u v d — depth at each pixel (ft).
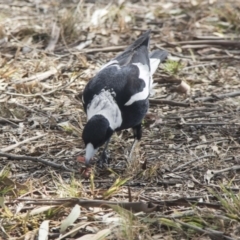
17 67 46.19
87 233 28.27
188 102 42.09
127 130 38.65
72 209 28.89
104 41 51.21
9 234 28.35
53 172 33.83
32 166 34.45
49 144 36.94
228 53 49.49
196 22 54.49
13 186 31.73
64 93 43.29
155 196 31.55
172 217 28.66
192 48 50.21
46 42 50.39
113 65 36.32
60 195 31.27
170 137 37.70
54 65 46.42
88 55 48.70
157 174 33.63
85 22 53.98
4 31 50.85
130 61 37.04
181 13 56.70
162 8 57.62
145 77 36.11
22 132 38.32
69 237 28.17
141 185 32.71
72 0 58.85
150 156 35.60
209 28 53.88
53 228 28.71
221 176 33.47
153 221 28.30
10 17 54.85
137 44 38.47
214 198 31.35
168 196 31.55
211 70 46.96
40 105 41.63
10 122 39.19
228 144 36.88
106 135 32.91
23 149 36.35
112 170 33.83
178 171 34.04
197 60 48.47
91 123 32.32
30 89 43.16
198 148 36.45
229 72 46.55
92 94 34.27
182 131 38.40
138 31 53.16
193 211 29.07
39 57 48.03
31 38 50.49
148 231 27.63
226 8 55.98
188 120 39.78
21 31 51.11
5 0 59.00
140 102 34.81
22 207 29.89
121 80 34.65
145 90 35.53
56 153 36.04
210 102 42.27
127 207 29.35
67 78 45.14
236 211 29.07
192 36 51.93
